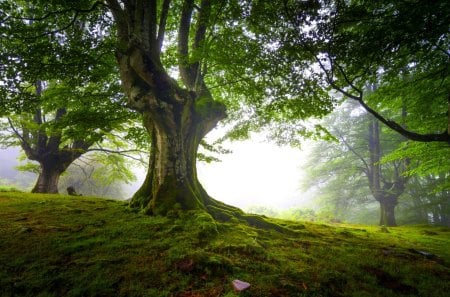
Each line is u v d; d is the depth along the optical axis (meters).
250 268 4.51
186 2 8.22
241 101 11.57
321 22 5.85
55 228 5.85
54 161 16.66
